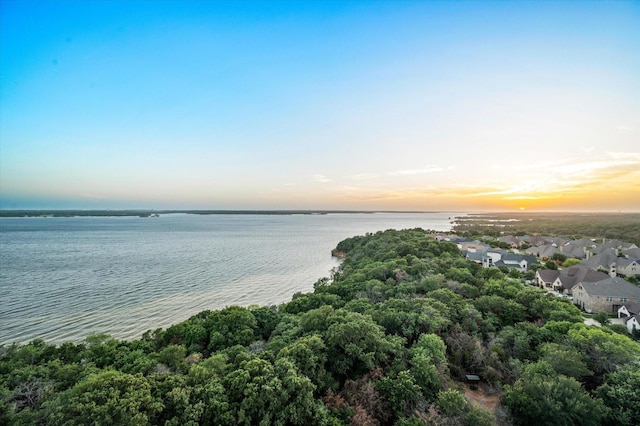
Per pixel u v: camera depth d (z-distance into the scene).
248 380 24.03
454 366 30.80
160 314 57.16
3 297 63.81
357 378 27.62
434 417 22.33
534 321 39.59
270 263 104.44
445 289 44.34
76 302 61.97
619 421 21.67
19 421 20.30
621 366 26.16
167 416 21.56
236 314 42.16
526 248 121.31
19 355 32.47
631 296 50.28
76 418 19.78
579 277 62.84
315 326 34.91
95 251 122.38
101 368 31.56
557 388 23.30
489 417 22.34
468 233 167.62
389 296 47.06
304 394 23.08
